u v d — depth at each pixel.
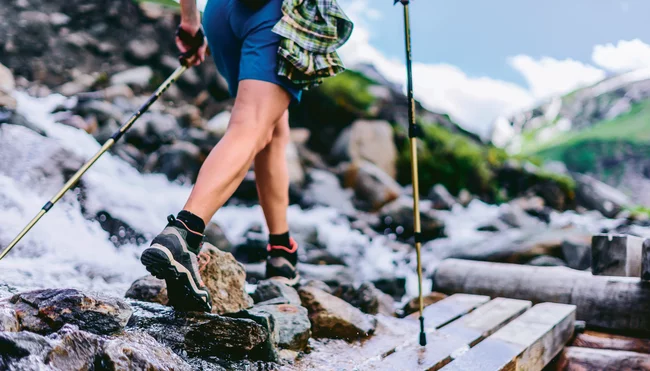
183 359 2.13
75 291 2.03
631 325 3.31
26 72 8.38
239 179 2.43
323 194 7.86
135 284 2.73
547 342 3.04
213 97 9.34
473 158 9.94
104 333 1.98
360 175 8.39
